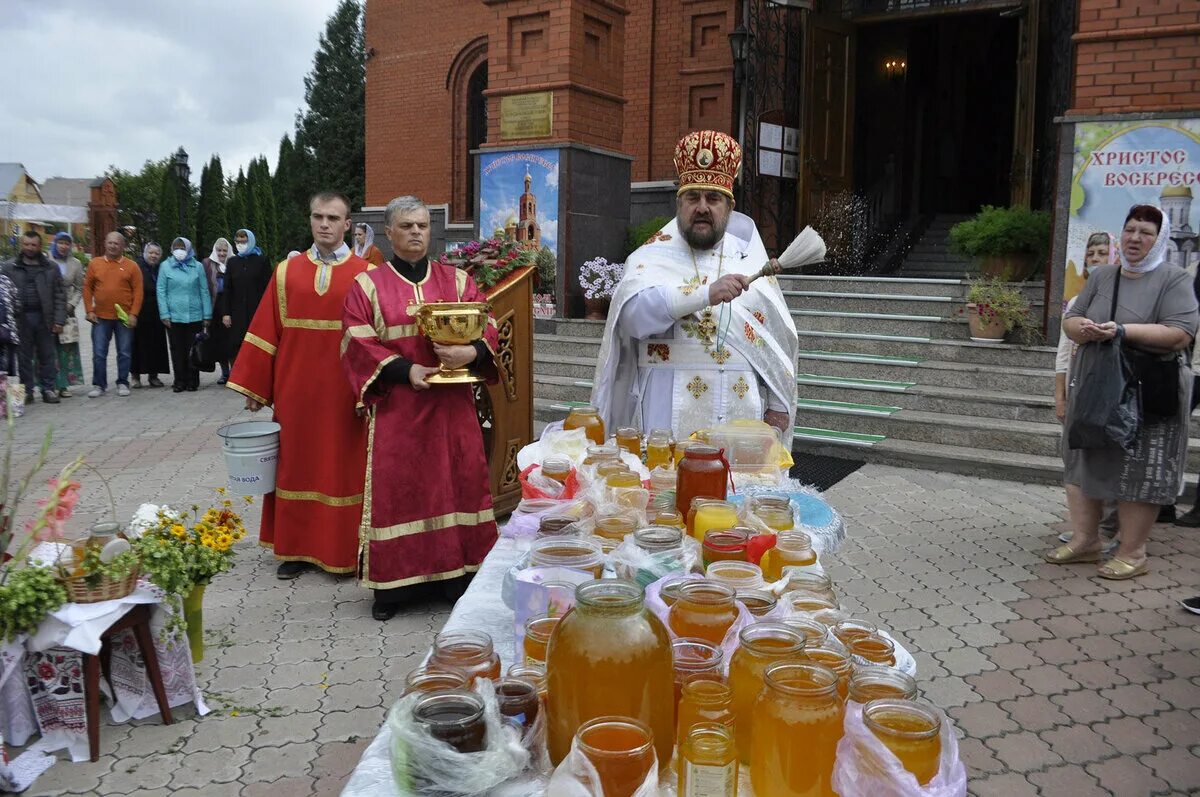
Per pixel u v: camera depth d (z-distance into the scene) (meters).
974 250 9.72
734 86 13.09
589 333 10.59
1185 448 5.07
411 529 4.49
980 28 17.12
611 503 2.50
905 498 6.85
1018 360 8.46
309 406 5.08
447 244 17.39
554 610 1.87
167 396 11.80
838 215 13.06
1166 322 4.84
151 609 3.54
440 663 1.67
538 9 10.70
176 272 11.89
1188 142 7.59
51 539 3.56
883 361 8.90
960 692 3.87
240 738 3.50
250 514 6.54
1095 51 7.86
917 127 16.83
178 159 18.64
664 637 1.49
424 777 1.37
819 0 13.27
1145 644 4.35
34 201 56.81
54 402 11.11
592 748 1.26
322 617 4.66
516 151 11.03
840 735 1.37
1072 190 8.06
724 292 3.33
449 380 4.26
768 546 2.22
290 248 32.09
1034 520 6.32
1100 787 3.18
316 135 32.34
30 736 3.42
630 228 11.90
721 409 3.81
